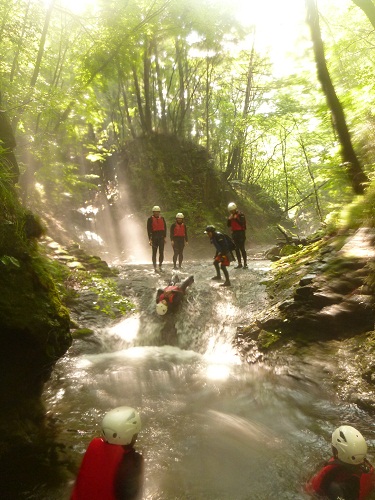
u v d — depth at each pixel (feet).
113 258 56.49
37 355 14.56
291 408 15.17
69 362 20.02
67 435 13.20
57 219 52.54
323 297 20.10
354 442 7.86
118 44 39.17
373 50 29.37
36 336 14.03
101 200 70.08
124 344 22.88
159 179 71.56
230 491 10.33
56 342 15.47
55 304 15.85
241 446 12.56
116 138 78.33
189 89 84.38
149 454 12.12
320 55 23.13
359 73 28.50
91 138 68.90
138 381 18.07
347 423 13.82
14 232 15.02
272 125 71.31
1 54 32.42
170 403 15.83
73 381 17.80
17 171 24.36
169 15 48.26
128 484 6.66
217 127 91.91
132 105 86.43
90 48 39.47
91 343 22.26
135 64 43.06
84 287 27.50
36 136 36.11
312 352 18.67
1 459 11.64
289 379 17.51
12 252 14.66
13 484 10.51
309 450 12.28
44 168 37.11
